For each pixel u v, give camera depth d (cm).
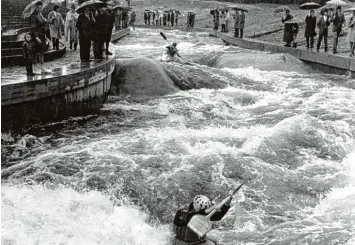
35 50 1296
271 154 1042
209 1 7175
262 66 2175
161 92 1684
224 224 784
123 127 1302
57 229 697
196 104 1573
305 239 712
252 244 710
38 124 1216
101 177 920
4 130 1120
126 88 1677
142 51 2781
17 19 2417
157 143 1086
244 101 1648
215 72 1962
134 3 7700
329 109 1478
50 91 1229
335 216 794
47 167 963
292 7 5353
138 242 715
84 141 1162
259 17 4697
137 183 902
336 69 2109
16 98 1131
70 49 2164
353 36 2061
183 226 580
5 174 940
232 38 3478
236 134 1167
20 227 683
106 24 1667
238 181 918
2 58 1497
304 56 2344
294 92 1761
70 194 855
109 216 792
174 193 877
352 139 1167
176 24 5747
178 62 2067
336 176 952
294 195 880
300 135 1137
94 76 1429
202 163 972
